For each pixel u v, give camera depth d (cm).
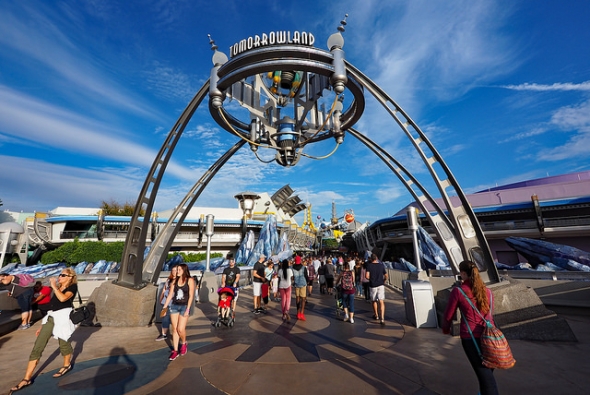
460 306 292
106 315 748
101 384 382
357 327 695
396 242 4003
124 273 817
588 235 2677
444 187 757
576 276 874
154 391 361
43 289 421
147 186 830
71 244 3300
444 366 432
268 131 883
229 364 454
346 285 769
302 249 6303
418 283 727
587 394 334
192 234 3981
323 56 669
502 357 252
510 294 621
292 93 948
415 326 688
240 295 1337
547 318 584
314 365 445
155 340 603
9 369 447
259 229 4297
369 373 410
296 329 686
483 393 263
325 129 963
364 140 1034
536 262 1375
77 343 586
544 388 350
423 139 768
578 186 2812
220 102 735
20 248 3669
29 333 690
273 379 393
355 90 766
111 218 3688
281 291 792
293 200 6581
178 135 842
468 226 736
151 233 3722
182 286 506
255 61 668
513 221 2900
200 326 723
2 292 818
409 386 365
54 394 355
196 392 357
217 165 1020
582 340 565
